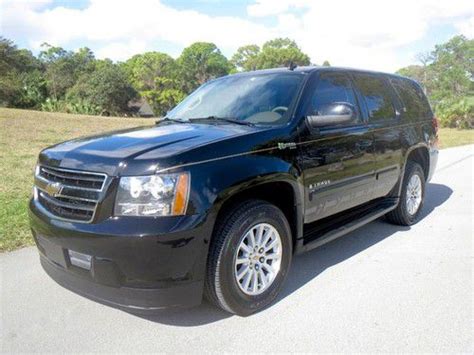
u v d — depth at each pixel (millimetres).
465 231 5582
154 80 97812
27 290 3941
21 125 21656
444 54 62250
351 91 4836
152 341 3189
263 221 3543
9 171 9203
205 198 3104
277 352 3039
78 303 3729
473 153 13953
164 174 3020
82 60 87500
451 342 3113
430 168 6316
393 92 5656
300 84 4270
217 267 3260
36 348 3104
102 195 3061
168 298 3066
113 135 3854
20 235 5207
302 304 3699
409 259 4656
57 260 3371
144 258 2957
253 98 4352
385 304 3672
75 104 44500
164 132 3781
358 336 3207
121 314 3557
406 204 5715
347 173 4457
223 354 3031
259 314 3551
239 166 3338
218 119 4195
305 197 3949
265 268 3652
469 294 3828
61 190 3287
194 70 103750
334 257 4754
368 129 4816
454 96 49625
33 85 54250
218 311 3607
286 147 3736
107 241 2975
